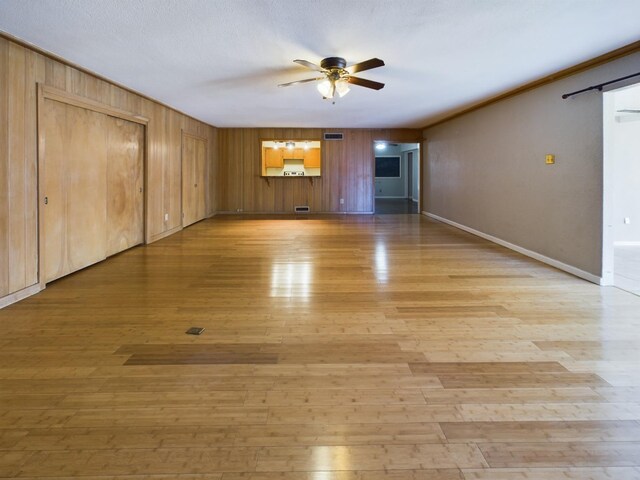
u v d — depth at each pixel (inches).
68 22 121.4
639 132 235.9
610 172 154.5
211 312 126.5
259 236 275.0
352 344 102.8
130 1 108.7
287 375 86.8
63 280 162.2
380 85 175.6
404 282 161.6
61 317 121.2
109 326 114.3
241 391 80.4
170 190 279.1
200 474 57.7
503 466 59.3
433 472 58.2
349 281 163.2
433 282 161.6
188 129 316.5
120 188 212.4
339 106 273.1
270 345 102.1
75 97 166.6
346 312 126.7
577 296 142.9
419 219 368.8
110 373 87.3
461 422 70.1
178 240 257.9
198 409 74.0
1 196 127.6
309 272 177.6
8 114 129.9
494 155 248.1
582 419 70.9
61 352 97.4
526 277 169.2
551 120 188.1
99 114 188.9
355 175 411.5
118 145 208.1
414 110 289.3
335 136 406.3
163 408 74.3
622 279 165.9
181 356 95.7
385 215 401.1
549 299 139.6
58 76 155.9
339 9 115.6
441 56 158.7
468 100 249.9
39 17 117.2
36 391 79.8
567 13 117.7
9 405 74.9
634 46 140.4
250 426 69.1
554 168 186.1
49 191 153.9
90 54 151.7
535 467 59.1
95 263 190.4
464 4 112.3
